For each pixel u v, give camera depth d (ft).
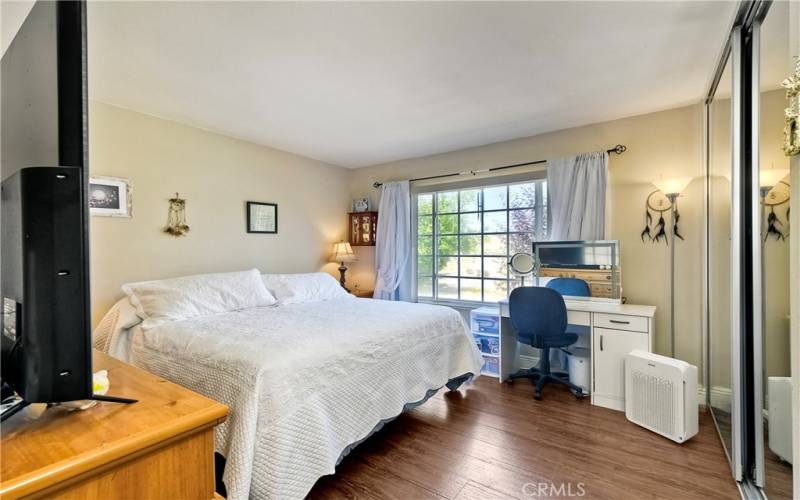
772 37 4.59
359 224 15.29
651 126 9.68
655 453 6.79
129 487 2.07
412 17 5.57
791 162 3.36
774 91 4.57
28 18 2.41
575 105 9.14
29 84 2.38
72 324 2.13
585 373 9.78
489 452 6.88
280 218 12.98
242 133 11.16
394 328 7.64
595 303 9.89
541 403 9.15
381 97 8.54
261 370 5.03
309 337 6.43
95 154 8.61
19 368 2.16
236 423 4.78
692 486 5.82
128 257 9.15
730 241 6.37
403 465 6.48
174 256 10.05
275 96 8.43
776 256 4.63
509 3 5.29
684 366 7.23
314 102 8.80
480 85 7.96
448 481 6.02
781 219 4.45
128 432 2.14
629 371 8.11
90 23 5.61
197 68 7.08
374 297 14.66
